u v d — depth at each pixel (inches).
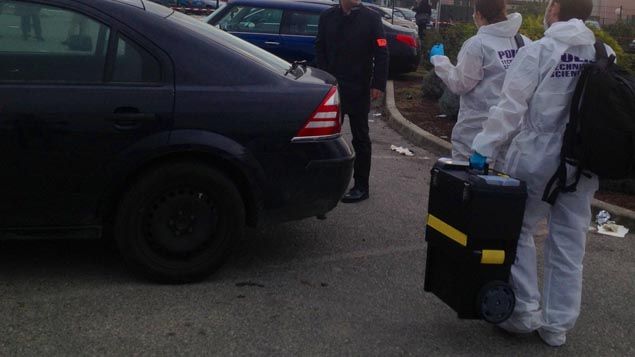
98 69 166.9
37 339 145.6
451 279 149.0
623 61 403.9
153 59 169.6
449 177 144.6
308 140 177.5
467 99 193.8
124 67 168.2
